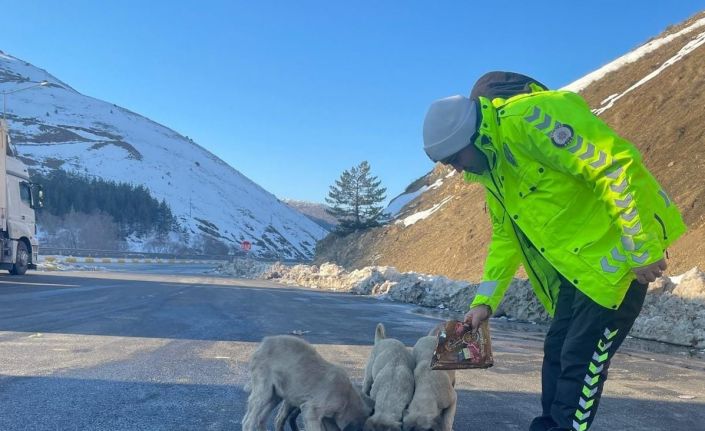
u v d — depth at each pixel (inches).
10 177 922.1
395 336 444.1
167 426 197.5
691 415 226.7
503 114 128.4
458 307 758.5
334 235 2564.0
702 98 1144.2
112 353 331.6
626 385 281.4
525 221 131.6
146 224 5147.6
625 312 127.3
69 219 4106.8
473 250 1289.4
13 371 276.1
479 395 255.8
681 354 404.2
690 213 840.3
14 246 936.9
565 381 132.6
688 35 1696.6
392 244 1908.2
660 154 1079.0
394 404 175.2
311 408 176.1
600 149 117.1
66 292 770.8
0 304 590.9
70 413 209.0
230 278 1636.3
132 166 7273.6
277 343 185.9
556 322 147.0
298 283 1438.2
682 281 486.0
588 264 124.6
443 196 2020.2
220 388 253.8
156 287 965.2
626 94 1534.2
